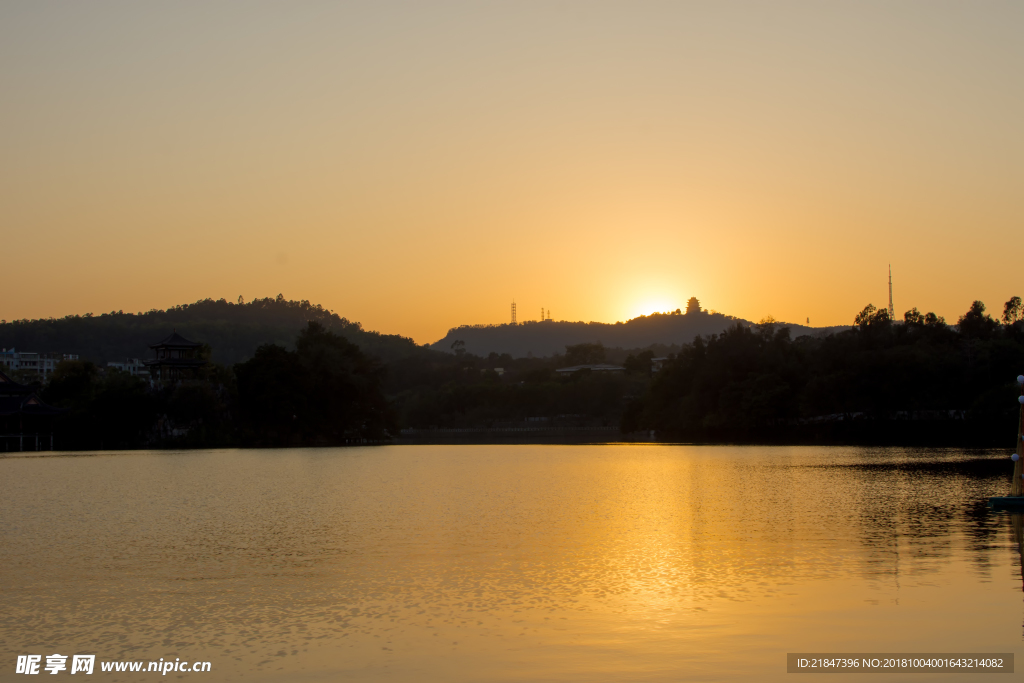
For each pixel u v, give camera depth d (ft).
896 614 83.66
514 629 81.30
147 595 96.68
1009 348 451.12
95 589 99.81
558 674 68.80
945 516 151.43
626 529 142.82
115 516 164.35
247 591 98.22
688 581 100.42
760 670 69.00
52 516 164.66
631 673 68.64
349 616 86.84
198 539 135.33
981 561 108.68
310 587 99.91
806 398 484.33
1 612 89.66
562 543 128.88
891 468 273.33
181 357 545.44
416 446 489.67
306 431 508.12
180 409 474.90
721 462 320.50
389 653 74.69
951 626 79.66
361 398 540.52
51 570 110.83
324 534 139.95
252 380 493.77
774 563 110.11
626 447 464.65
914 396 458.91
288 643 78.18
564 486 223.92
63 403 467.93
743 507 170.81
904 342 493.77
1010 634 77.15
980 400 421.59
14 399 431.02
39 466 309.83
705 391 536.83
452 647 76.07
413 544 129.08
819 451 389.80
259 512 169.89
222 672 70.85
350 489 218.38
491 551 122.42
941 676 67.67
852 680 66.80
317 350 531.50
